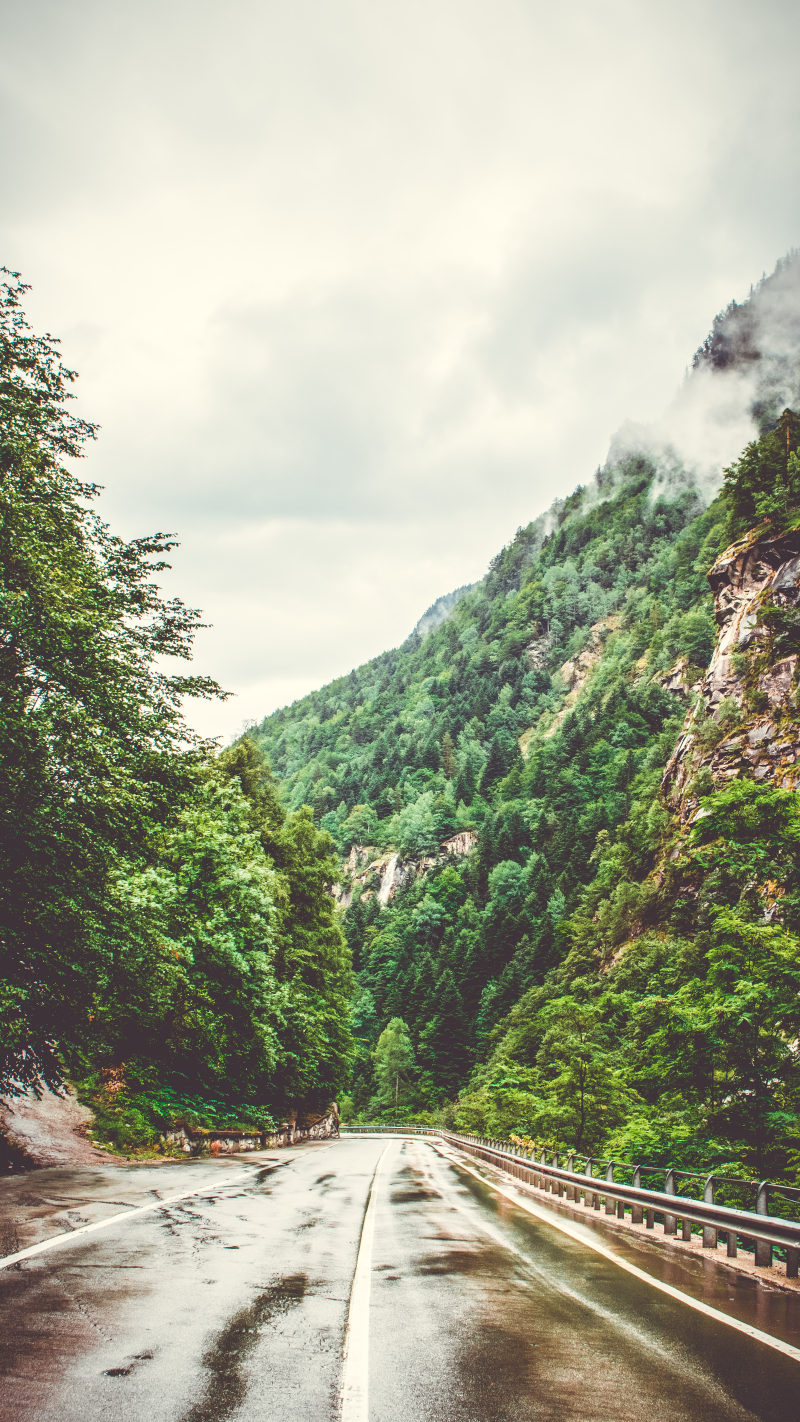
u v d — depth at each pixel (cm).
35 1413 417
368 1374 500
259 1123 3484
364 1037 12288
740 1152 1512
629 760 15300
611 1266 893
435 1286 755
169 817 1441
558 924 9881
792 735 6562
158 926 1426
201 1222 1072
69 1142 1925
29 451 1258
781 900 1516
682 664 17350
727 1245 969
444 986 11344
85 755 1196
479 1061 9594
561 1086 2777
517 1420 434
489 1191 1847
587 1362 538
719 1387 495
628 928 7744
